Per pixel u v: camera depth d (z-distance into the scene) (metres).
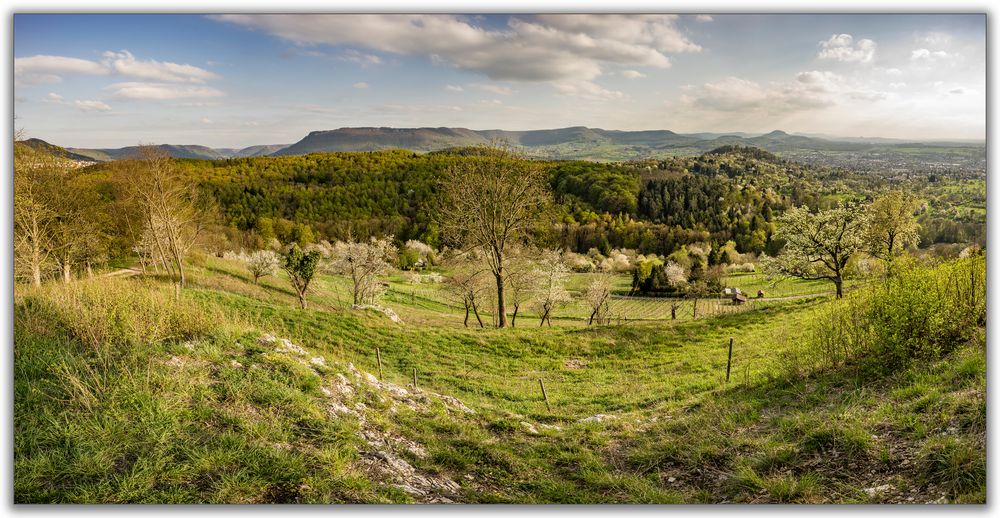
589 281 57.84
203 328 11.65
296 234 79.19
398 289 58.59
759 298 59.50
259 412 8.67
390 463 8.20
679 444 9.38
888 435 7.51
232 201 87.25
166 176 37.62
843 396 9.80
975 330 9.84
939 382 8.62
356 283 41.94
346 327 21.70
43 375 8.45
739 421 10.17
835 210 33.50
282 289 43.75
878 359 10.66
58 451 6.80
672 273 68.00
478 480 8.36
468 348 20.78
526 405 14.52
